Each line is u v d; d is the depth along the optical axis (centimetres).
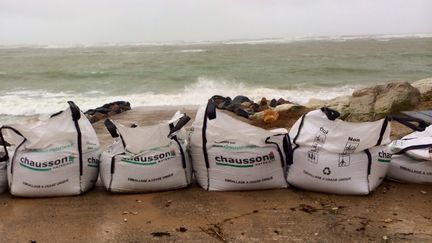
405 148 378
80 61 3328
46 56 4256
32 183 353
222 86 1633
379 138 349
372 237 286
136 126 401
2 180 375
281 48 5044
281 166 372
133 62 3005
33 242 286
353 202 342
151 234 295
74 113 366
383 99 780
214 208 336
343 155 352
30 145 358
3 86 1752
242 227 303
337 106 812
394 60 2958
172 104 1203
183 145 393
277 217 318
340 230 296
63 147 362
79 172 363
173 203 347
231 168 363
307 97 1327
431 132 397
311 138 361
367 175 351
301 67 2406
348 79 1883
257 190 370
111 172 363
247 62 2847
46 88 1662
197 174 383
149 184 363
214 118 367
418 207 330
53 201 355
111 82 1816
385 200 345
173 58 3391
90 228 306
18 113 1082
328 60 3000
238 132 366
